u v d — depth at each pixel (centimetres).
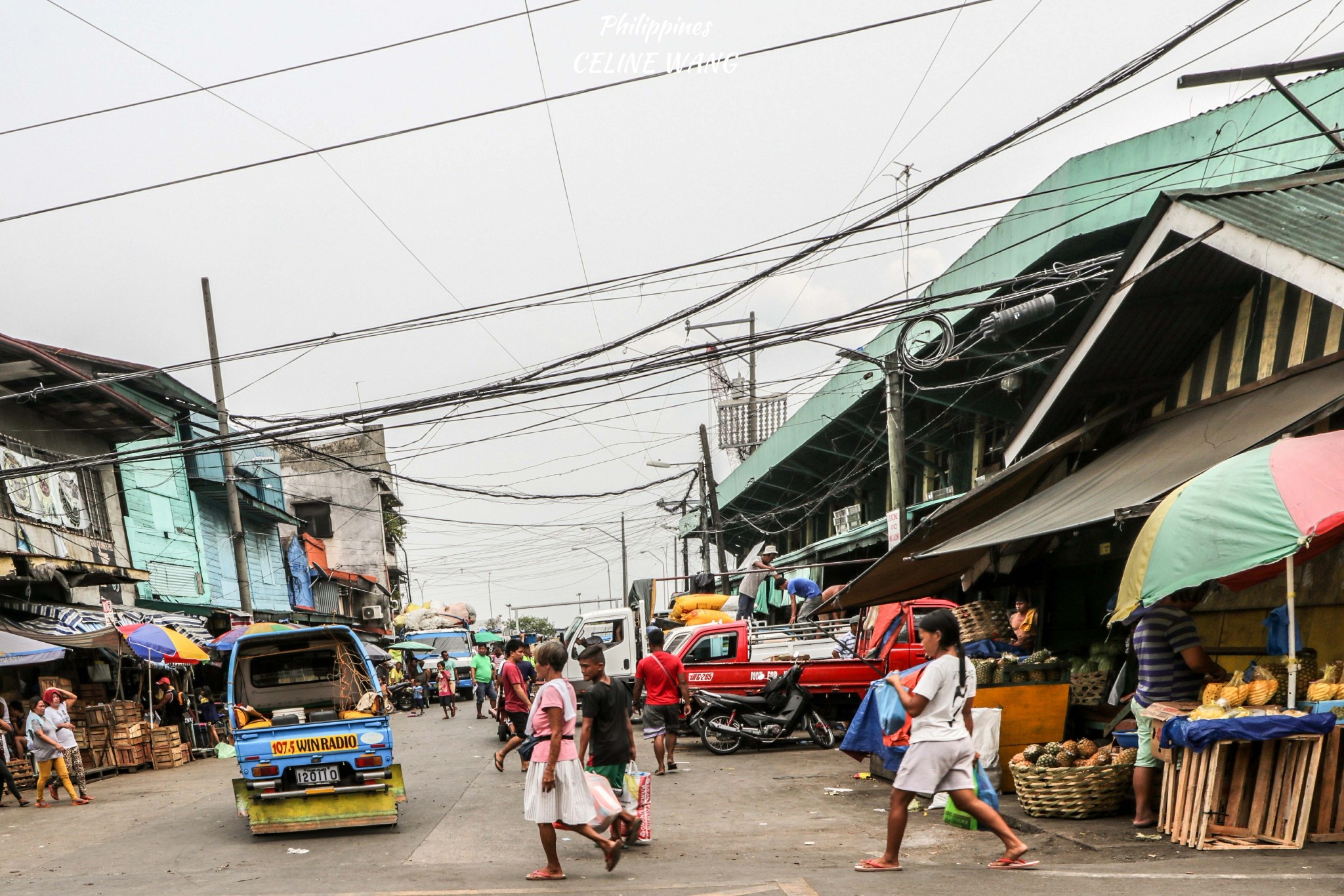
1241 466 730
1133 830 798
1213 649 1064
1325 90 1195
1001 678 1044
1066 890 597
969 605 1320
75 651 2116
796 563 3369
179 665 2334
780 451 2977
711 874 739
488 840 967
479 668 2794
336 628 1274
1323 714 689
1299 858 658
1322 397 818
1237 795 722
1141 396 1143
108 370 2486
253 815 1048
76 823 1265
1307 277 786
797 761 1502
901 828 692
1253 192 936
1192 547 723
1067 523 911
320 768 1073
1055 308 1672
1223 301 1019
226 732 2412
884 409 2345
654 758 1623
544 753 750
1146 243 968
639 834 898
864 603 1656
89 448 2447
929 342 1838
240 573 2603
